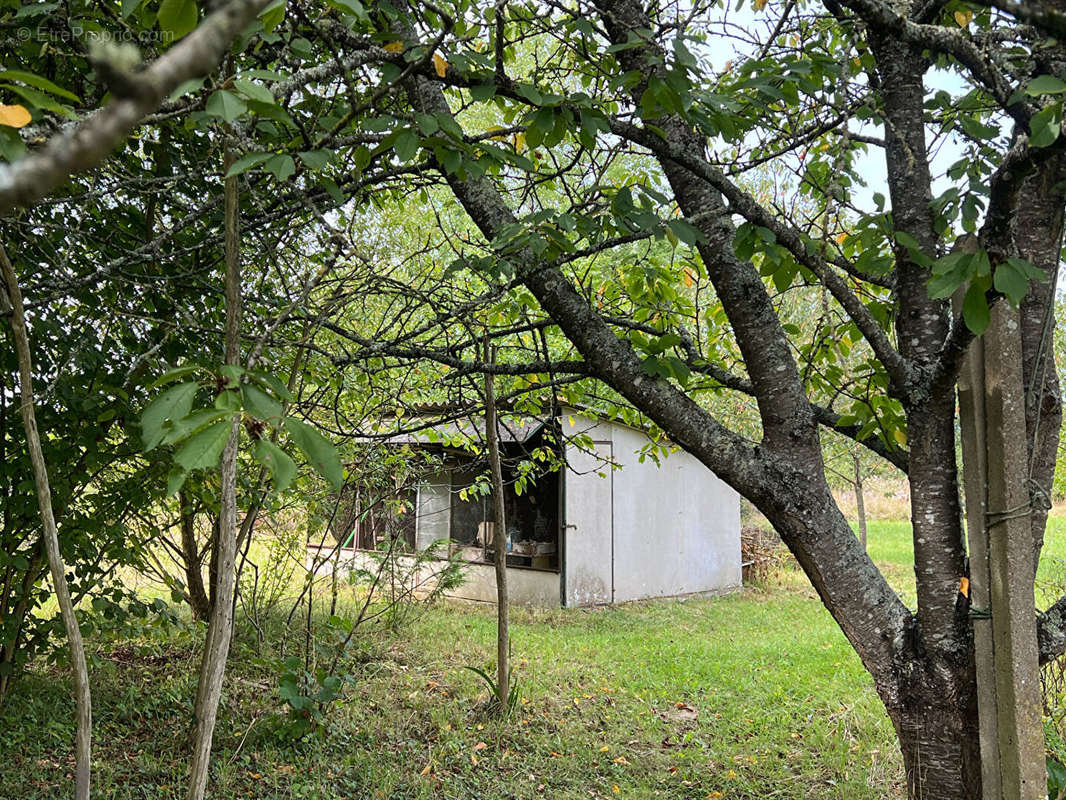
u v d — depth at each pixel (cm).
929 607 284
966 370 266
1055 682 491
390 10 241
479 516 1213
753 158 349
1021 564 251
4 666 435
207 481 468
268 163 167
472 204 334
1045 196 262
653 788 467
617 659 757
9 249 312
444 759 490
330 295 372
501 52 226
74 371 394
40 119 144
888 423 311
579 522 1090
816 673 709
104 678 546
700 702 625
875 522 2355
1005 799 250
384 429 690
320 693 498
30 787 391
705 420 312
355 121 261
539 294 329
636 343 350
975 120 306
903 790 453
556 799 444
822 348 361
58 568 172
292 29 203
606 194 301
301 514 716
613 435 1141
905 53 296
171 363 418
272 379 126
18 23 233
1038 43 211
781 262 278
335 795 429
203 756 186
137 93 27
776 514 303
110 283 370
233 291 186
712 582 1285
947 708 279
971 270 185
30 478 416
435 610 957
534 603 1106
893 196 300
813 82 282
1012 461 253
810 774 483
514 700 572
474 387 486
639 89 298
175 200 370
